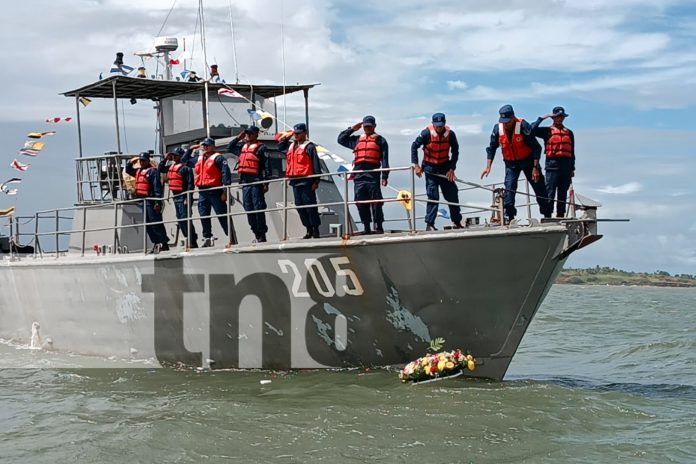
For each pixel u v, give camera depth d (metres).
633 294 66.94
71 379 13.20
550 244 10.44
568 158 11.42
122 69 16.14
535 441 9.20
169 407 10.84
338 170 14.00
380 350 11.55
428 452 8.80
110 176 16.06
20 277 16.19
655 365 17.03
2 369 14.13
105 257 14.19
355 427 9.59
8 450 9.30
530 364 17.53
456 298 10.91
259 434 9.47
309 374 12.02
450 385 11.21
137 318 13.59
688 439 9.42
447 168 11.48
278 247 11.47
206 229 13.19
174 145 15.98
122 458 8.85
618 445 9.16
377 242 10.84
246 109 15.98
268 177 13.93
